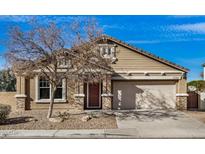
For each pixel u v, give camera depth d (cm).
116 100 2330
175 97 2341
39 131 1423
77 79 1748
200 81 2950
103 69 2084
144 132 1402
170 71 2328
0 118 1609
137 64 2325
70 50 1669
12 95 2344
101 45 2294
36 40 1619
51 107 1800
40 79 2233
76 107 2225
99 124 1603
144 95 2342
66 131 1422
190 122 1697
